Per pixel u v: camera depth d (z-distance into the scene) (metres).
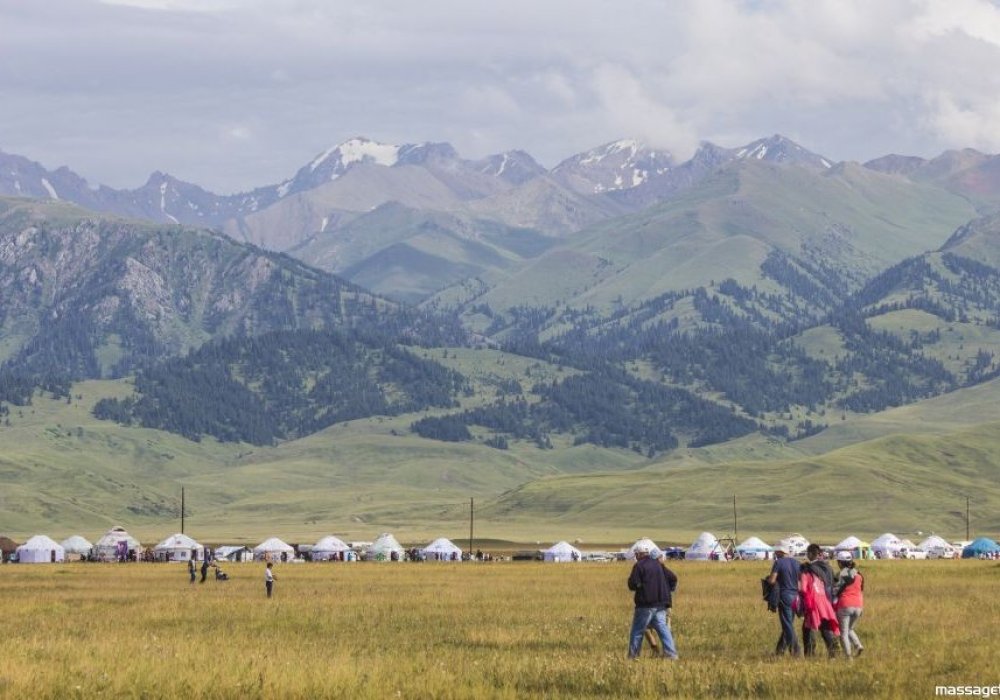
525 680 88.62
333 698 80.25
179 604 183.88
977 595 180.50
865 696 82.12
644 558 101.88
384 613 163.12
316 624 145.25
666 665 94.94
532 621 148.62
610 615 158.00
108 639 119.94
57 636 124.19
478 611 166.00
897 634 120.44
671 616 150.62
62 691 82.62
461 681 86.69
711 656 106.25
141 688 83.88
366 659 100.62
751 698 82.25
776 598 107.81
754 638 121.94
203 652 102.94
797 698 81.25
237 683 84.44
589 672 90.69
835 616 104.38
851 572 103.88
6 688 81.81
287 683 84.00
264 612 165.88
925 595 181.38
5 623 145.62
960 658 98.56
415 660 99.25
